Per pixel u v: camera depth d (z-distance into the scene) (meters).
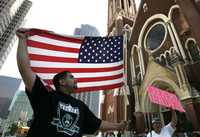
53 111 2.42
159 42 20.12
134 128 19.16
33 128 2.33
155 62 18.69
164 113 17.22
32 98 2.42
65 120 2.46
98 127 3.07
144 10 23.86
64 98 2.70
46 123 2.32
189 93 13.98
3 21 90.25
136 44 24.22
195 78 14.52
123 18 34.59
